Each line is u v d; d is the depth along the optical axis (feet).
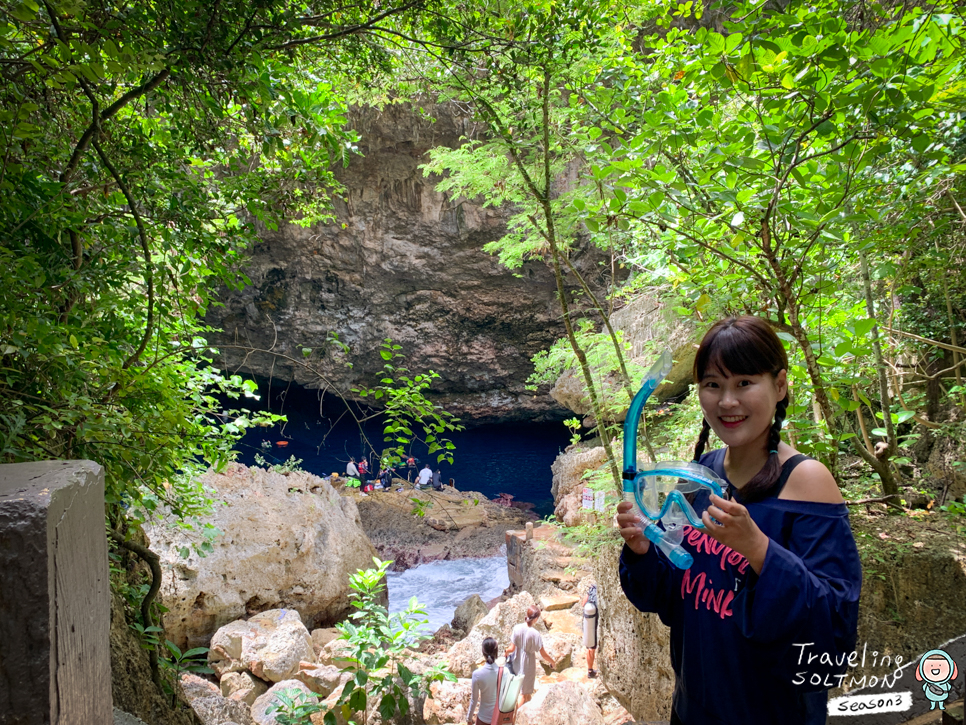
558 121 15.02
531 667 21.36
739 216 9.14
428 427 11.14
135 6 8.06
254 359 71.41
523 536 40.29
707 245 10.41
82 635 3.56
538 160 16.05
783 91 8.99
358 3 10.68
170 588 25.94
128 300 10.11
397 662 12.50
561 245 16.61
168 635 25.93
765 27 8.64
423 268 67.87
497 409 81.56
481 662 24.06
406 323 72.79
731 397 3.46
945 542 13.61
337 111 11.69
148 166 9.89
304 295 69.36
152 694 11.24
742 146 9.43
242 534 29.22
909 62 7.85
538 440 86.17
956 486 15.71
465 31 11.82
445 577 44.45
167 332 10.87
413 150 55.36
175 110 10.09
